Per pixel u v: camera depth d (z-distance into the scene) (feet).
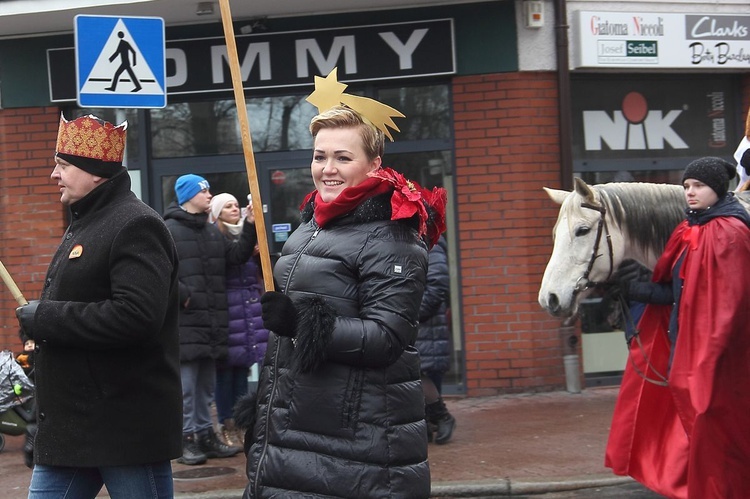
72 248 13.00
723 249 18.21
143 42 23.34
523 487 22.59
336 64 34.68
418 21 34.24
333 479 11.00
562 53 34.12
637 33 34.73
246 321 27.02
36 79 35.91
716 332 17.99
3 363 27.68
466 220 34.53
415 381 11.57
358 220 11.41
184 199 25.63
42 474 13.11
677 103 36.68
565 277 21.42
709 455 18.20
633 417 20.61
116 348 12.76
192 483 23.72
